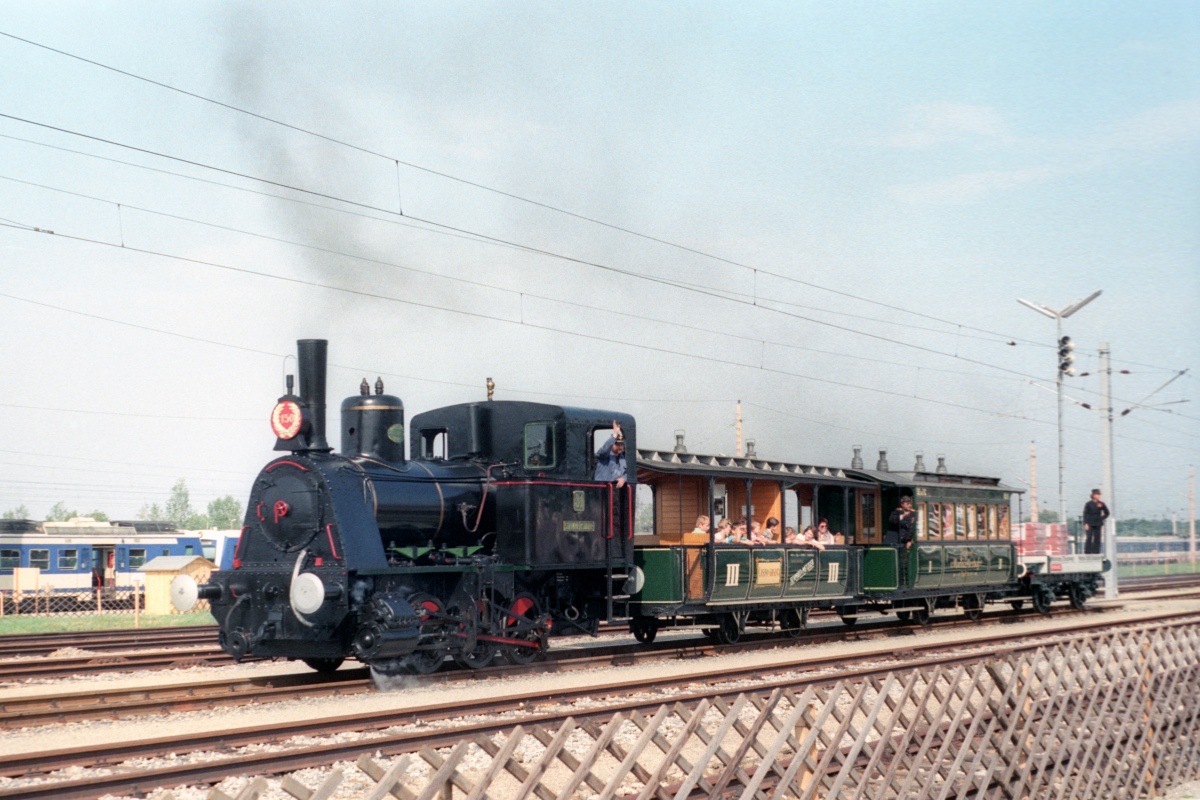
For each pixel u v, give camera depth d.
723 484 20.19
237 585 14.49
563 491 16.77
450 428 17.33
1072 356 36.34
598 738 7.28
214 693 13.09
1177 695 13.31
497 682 14.90
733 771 8.30
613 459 17.98
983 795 9.85
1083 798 11.16
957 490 25.66
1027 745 10.55
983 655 11.87
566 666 16.50
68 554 43.09
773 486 21.23
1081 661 11.47
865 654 16.69
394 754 8.98
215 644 20.62
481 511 16.50
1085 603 30.77
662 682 13.43
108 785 7.67
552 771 9.77
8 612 35.66
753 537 20.47
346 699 13.31
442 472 16.22
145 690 13.01
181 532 47.53
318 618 13.89
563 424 16.77
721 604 19.08
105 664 16.61
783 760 9.63
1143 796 12.34
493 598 15.84
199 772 8.09
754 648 19.58
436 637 14.96
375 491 14.84
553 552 16.47
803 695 8.48
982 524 26.83
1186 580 44.94
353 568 13.99
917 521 23.81
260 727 9.79
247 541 14.88
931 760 10.02
